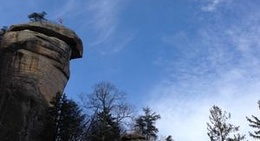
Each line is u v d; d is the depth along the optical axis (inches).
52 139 2071.9
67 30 2546.8
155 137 2662.4
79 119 2123.5
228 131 2269.9
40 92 2213.3
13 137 1974.7
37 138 2071.9
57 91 2345.0
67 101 2159.2
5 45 2373.3
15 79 2203.5
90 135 2160.4
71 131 2073.1
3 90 2156.7
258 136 2210.9
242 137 2239.2
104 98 2399.1
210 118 2321.6
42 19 2618.1
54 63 2384.4
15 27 2486.5
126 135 2191.2
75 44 2561.5
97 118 2237.9
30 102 2124.8
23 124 2032.5
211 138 2277.3
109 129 2185.0
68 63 2503.7
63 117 2095.2
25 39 2368.4
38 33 2445.9
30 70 2271.2
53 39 2449.6
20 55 2305.6
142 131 2655.0
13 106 2070.6
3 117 2030.0
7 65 2285.9
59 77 2391.7
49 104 2224.4
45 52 2372.0
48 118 2123.5
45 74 2300.7
